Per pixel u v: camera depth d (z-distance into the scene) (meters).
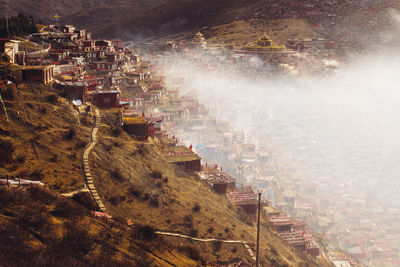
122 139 80.94
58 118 76.38
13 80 79.25
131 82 156.25
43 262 44.94
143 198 70.56
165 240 63.56
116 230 58.62
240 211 86.31
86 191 64.56
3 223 48.91
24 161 64.62
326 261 97.62
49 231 50.66
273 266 74.62
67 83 86.31
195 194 80.00
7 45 92.38
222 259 68.50
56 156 68.31
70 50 147.75
